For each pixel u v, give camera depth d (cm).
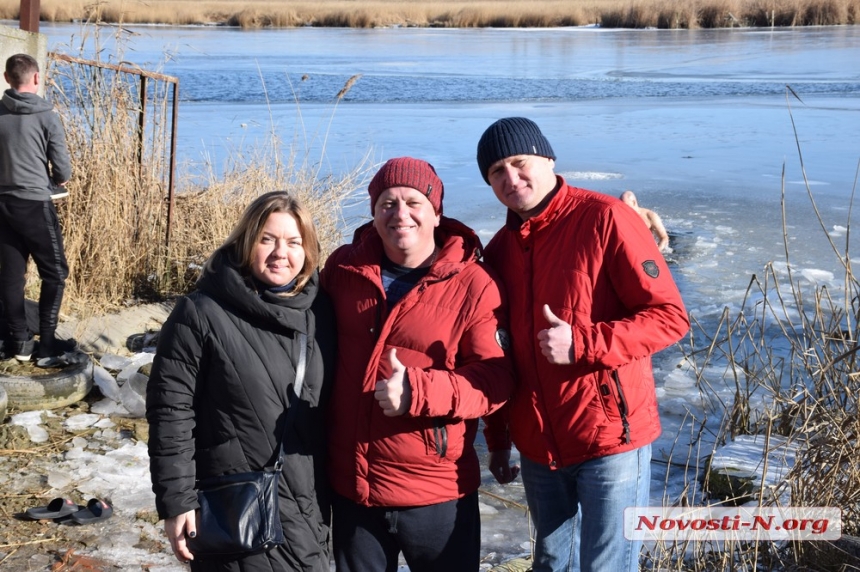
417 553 323
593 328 304
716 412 592
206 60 3120
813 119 1883
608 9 6650
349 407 318
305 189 880
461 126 1769
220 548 286
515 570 412
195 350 294
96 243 764
